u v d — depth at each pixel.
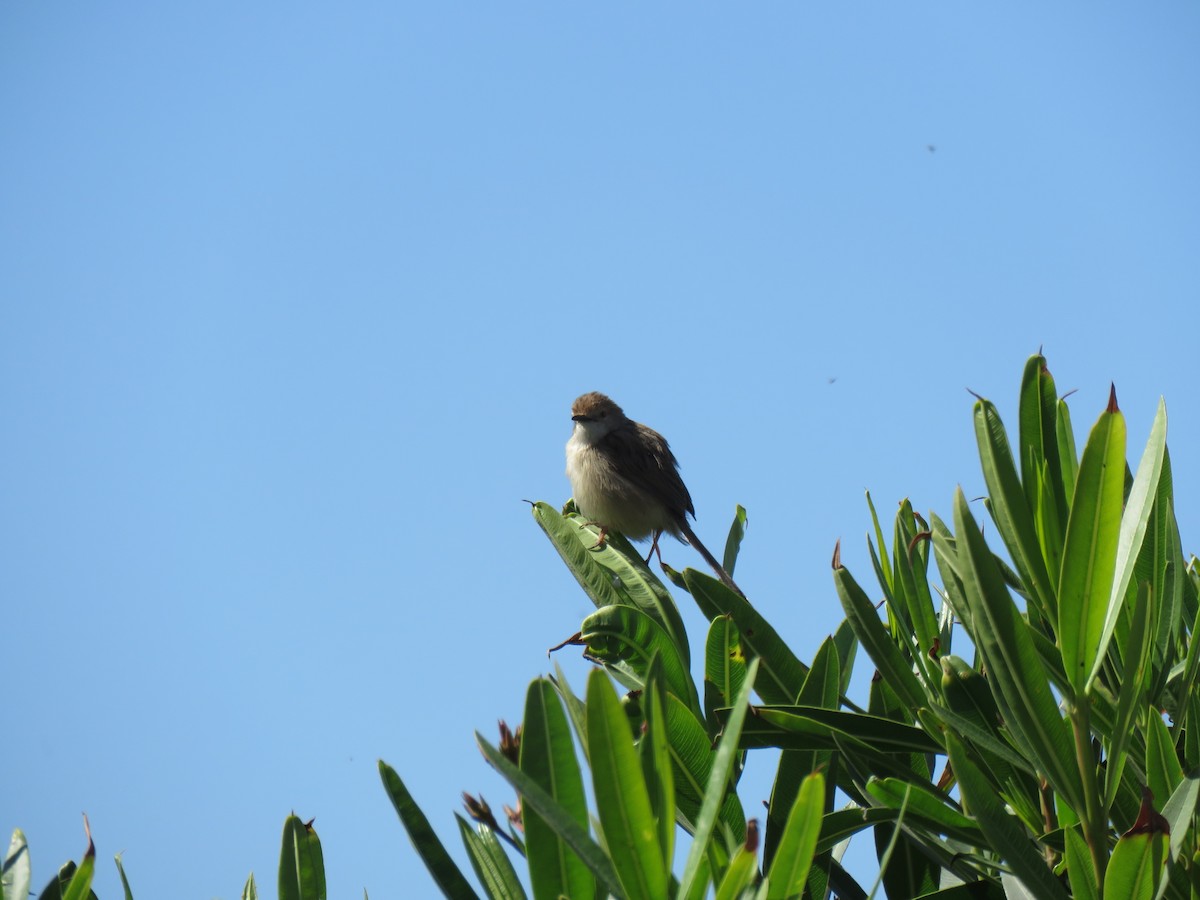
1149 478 4.21
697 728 4.73
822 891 5.12
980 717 5.02
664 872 3.39
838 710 5.02
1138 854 3.79
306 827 5.43
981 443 4.41
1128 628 4.73
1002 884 4.78
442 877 4.47
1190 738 4.67
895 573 5.76
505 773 3.36
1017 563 4.75
